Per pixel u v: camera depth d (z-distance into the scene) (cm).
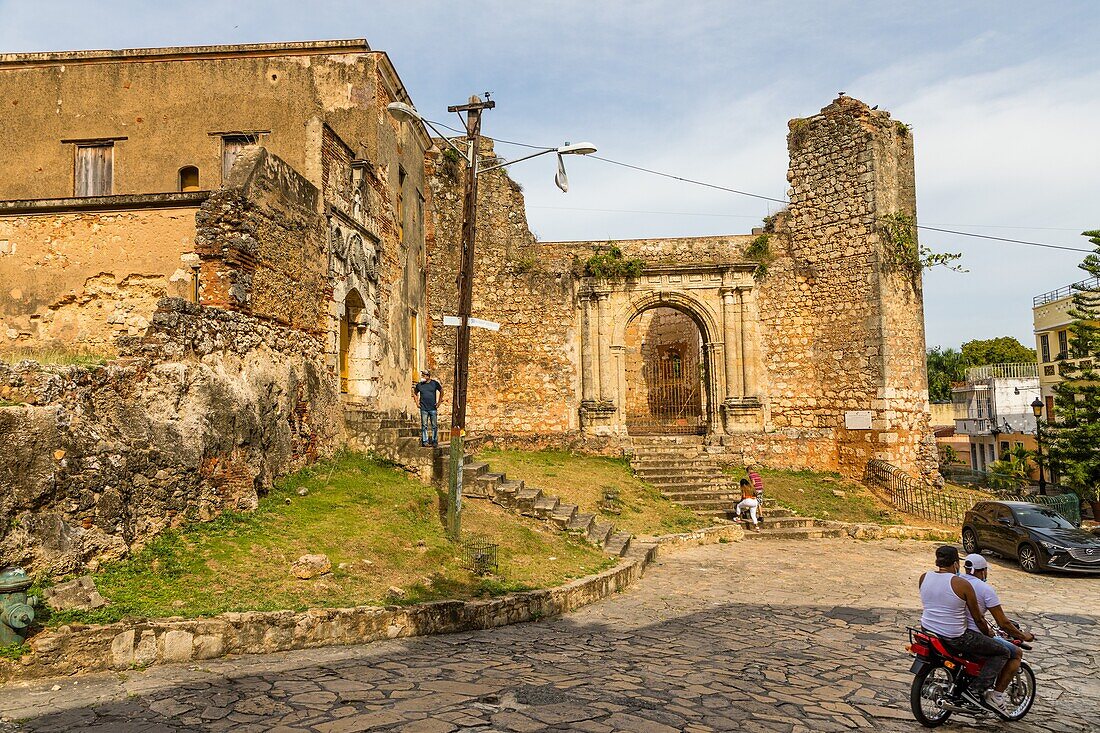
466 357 1273
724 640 968
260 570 928
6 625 670
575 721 628
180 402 1012
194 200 1249
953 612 707
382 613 885
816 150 2459
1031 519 1652
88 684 665
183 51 1808
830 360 2398
